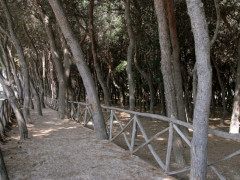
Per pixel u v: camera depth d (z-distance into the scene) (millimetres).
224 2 9680
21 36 16406
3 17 12711
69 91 12586
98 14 15094
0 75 6602
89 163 4461
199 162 2990
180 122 3684
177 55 7621
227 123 13039
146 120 13969
